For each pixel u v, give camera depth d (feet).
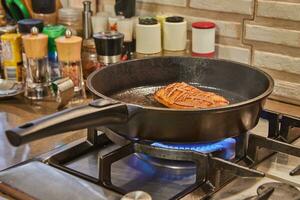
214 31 4.05
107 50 3.84
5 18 4.58
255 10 3.90
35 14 4.47
